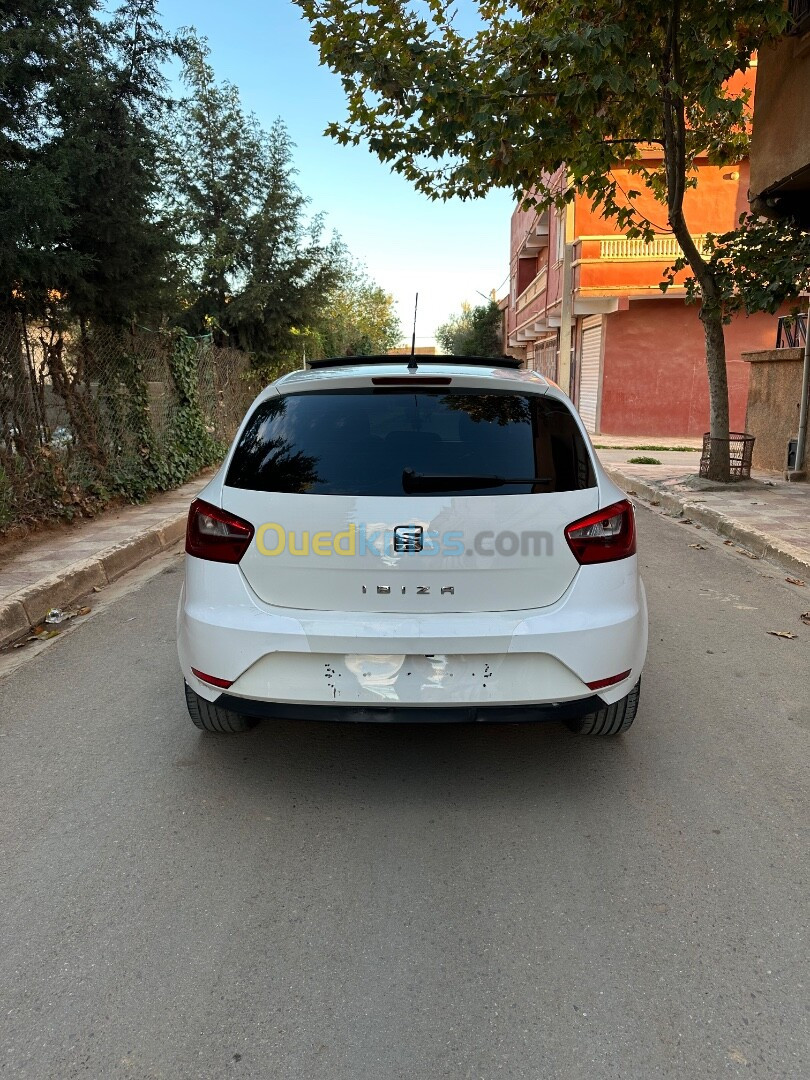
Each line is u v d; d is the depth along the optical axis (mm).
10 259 6344
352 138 8086
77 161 7031
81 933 2305
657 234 19922
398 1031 1962
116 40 7781
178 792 3090
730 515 8445
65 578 5781
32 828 2838
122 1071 1854
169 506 9242
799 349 11562
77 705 3916
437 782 3172
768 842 2748
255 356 17672
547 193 9172
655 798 3041
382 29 7344
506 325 40375
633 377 20688
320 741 3531
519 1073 1840
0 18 6449
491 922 2350
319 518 2746
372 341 41938
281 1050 1909
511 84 6758
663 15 7195
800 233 9297
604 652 2789
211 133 16609
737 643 4801
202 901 2447
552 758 3369
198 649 2854
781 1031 1951
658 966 2168
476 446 2832
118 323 8930
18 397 7336
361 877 2564
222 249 16766
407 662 2721
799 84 7848
